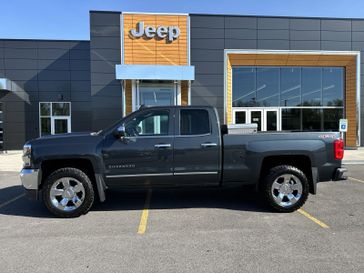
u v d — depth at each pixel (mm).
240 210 6227
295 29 17828
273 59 17922
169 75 15570
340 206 6500
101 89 16625
